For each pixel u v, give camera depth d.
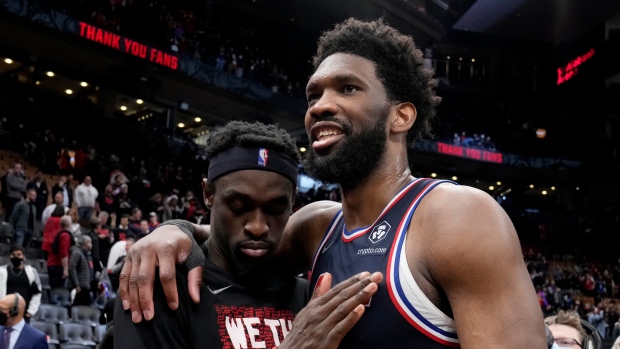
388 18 22.08
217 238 1.64
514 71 29.66
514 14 23.45
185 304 1.50
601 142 28.06
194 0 21.45
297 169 1.68
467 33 27.39
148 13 18.41
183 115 21.47
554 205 27.05
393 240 1.34
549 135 27.59
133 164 14.94
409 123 1.51
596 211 26.94
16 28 15.78
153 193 14.43
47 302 7.62
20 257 6.12
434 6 23.72
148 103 20.09
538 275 17.34
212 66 19.28
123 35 17.20
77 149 14.97
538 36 24.84
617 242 25.00
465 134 25.67
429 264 1.28
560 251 24.16
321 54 1.61
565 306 16.61
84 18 16.52
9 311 4.27
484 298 1.21
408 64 1.55
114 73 18.34
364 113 1.45
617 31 24.52
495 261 1.21
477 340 1.18
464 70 28.98
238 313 1.58
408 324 1.25
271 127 1.68
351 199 1.50
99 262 8.16
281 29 23.38
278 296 1.70
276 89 20.61
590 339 2.35
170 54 18.12
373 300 1.29
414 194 1.41
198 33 20.20
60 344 6.48
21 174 10.53
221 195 1.58
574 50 27.19
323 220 1.67
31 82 17.56
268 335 1.59
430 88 1.63
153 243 1.50
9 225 9.41
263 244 1.58
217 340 1.51
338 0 20.95
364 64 1.49
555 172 26.95
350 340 1.29
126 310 1.43
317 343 1.21
